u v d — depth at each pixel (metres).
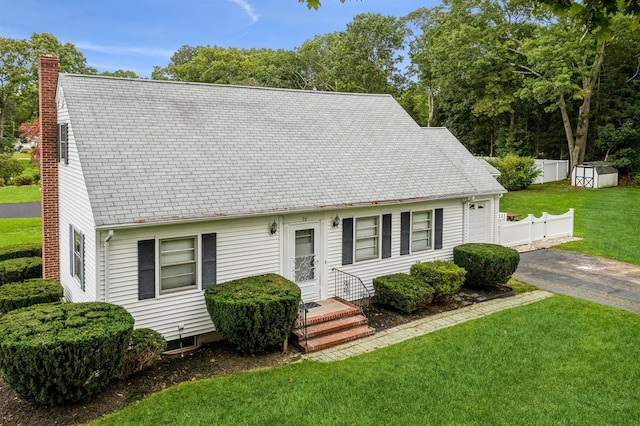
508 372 9.59
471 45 38.53
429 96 50.84
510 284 16.00
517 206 30.23
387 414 8.06
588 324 12.18
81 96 12.34
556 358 10.21
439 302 14.23
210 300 10.40
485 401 8.49
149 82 13.93
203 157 12.32
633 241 21.81
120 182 10.57
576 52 34.31
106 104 12.49
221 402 8.42
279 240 12.27
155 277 10.48
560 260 19.05
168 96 13.84
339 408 8.24
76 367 7.74
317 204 12.44
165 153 11.89
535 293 15.08
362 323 12.08
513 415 8.04
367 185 14.04
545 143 46.81
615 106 41.34
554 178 41.72
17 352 7.43
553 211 28.72
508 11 39.81
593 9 6.09
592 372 9.56
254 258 11.89
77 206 11.91
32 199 37.00
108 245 9.83
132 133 11.99
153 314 10.50
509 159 36.62
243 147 13.34
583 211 28.59
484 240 18.47
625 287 15.53
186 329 10.94
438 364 9.98
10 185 46.72
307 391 8.84
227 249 11.41
